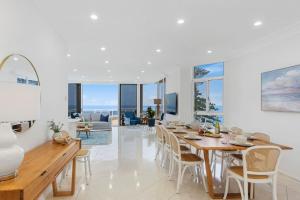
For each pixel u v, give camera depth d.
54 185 2.94
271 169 2.41
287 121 3.81
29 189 1.44
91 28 3.52
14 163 1.50
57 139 2.89
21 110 1.53
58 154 2.25
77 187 3.25
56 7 2.73
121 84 12.91
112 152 5.61
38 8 2.74
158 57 5.91
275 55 4.14
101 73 9.34
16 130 2.15
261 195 3.01
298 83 3.56
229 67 5.77
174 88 8.27
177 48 4.93
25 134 2.37
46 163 1.90
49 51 3.20
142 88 13.09
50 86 3.23
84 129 8.12
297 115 3.60
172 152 3.52
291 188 3.24
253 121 4.78
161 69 8.00
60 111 3.81
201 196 2.97
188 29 3.64
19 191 1.33
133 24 3.38
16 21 2.17
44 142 2.94
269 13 3.00
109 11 2.89
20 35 2.26
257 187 3.29
